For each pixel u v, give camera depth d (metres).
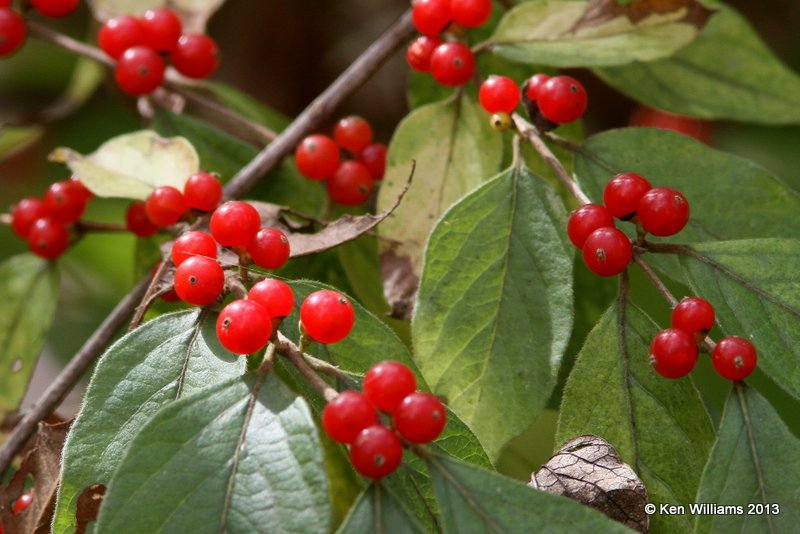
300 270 0.39
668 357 0.33
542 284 0.35
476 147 0.38
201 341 0.33
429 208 0.38
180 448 0.31
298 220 0.40
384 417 0.32
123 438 0.33
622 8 0.38
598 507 0.33
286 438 0.31
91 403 0.33
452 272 0.35
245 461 0.31
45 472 0.35
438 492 0.31
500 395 0.35
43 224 0.40
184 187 0.37
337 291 0.33
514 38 0.38
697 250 0.34
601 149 0.36
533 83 0.36
